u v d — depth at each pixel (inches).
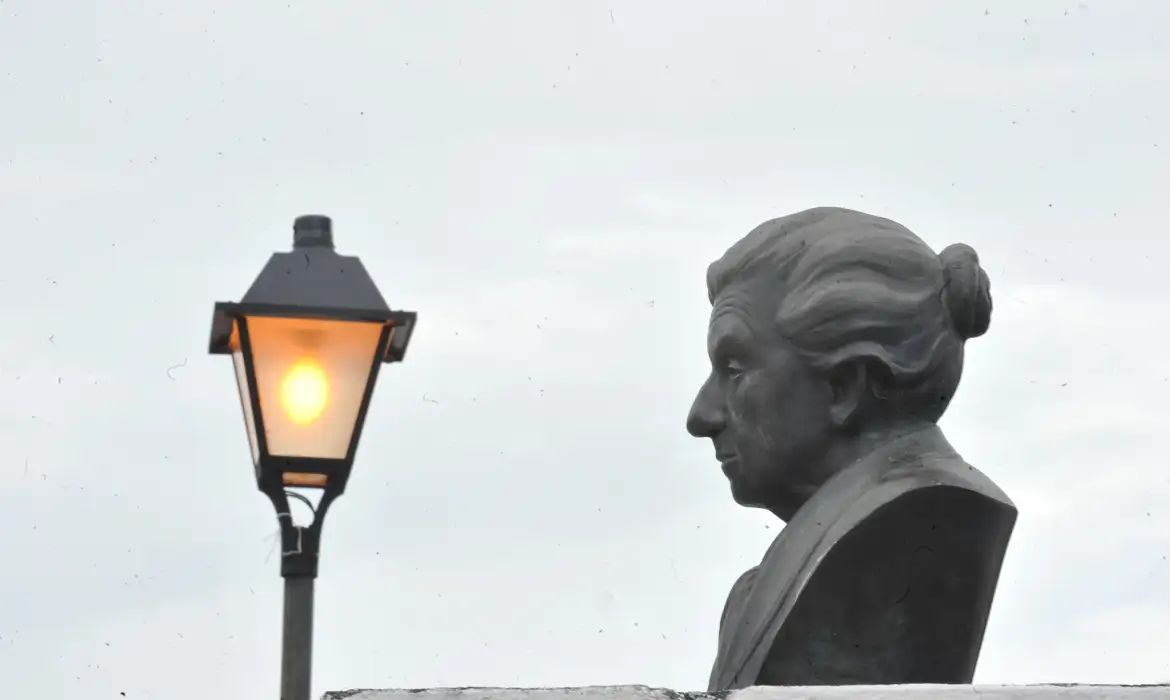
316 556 424.8
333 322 427.5
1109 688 325.4
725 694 320.5
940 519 430.0
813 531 436.1
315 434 425.7
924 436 449.7
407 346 443.5
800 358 451.8
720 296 466.3
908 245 456.8
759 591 441.4
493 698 316.2
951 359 452.4
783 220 466.3
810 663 427.8
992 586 437.7
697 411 466.6
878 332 447.2
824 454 451.5
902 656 430.0
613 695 316.2
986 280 458.6
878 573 429.7
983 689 325.4
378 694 315.9
